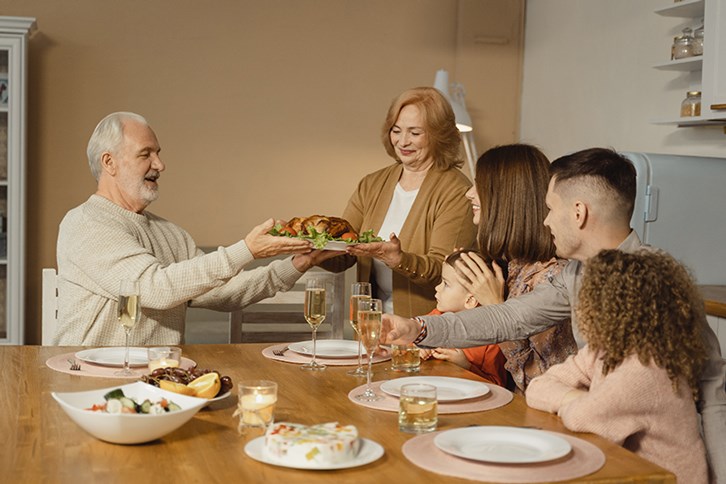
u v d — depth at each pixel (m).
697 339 1.52
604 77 4.67
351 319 2.02
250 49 5.16
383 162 5.38
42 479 1.24
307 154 5.27
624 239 1.85
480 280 2.25
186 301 2.59
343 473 1.27
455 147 3.04
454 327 1.98
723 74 3.36
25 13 4.85
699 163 3.42
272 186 5.23
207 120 5.12
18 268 4.44
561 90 5.11
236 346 2.32
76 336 2.45
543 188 2.20
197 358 2.14
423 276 2.76
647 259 1.53
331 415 1.61
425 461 1.32
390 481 1.24
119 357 2.07
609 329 1.50
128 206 2.62
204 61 5.10
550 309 2.01
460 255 2.37
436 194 2.95
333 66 5.28
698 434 1.55
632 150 4.42
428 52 5.43
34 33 4.86
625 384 1.48
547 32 5.28
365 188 3.19
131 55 5.00
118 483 1.22
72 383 1.83
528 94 5.51
